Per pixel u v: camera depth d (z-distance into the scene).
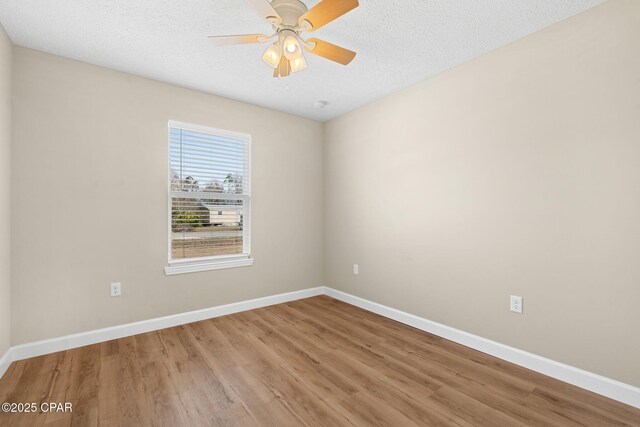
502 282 2.33
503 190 2.32
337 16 1.62
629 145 1.76
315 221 4.07
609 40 1.83
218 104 3.27
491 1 1.83
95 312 2.59
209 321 3.12
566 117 2.00
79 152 2.53
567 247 2.00
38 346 2.34
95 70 2.60
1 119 2.07
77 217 2.51
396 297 3.17
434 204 2.81
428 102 2.86
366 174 3.52
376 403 1.79
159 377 2.05
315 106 3.57
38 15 1.97
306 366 2.21
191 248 3.14
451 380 2.03
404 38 2.23
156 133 2.89
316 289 4.08
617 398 1.80
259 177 3.57
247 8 1.92
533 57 2.15
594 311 1.89
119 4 1.87
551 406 1.76
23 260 2.30
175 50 2.40
